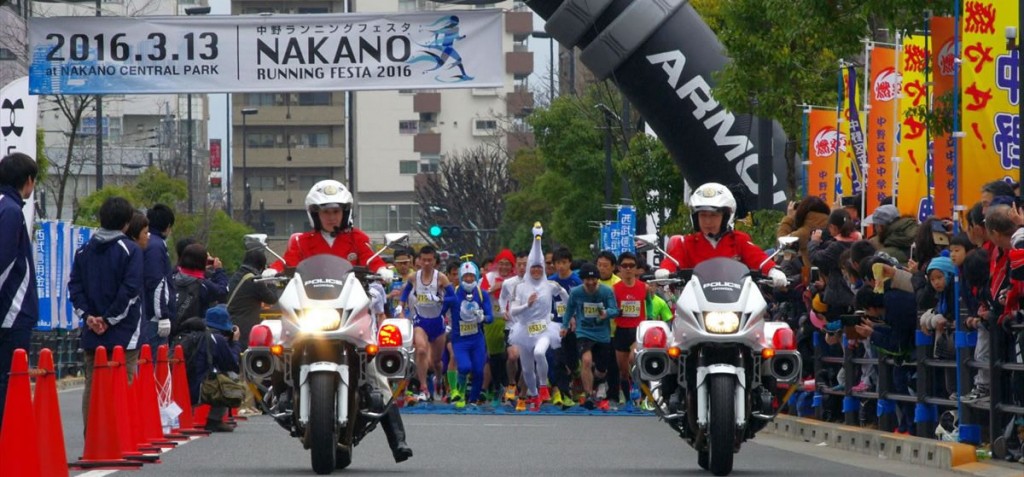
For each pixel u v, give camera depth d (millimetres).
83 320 26891
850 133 44250
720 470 23594
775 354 23734
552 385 49188
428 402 52688
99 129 113562
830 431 31984
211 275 37656
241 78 55188
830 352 34000
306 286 23281
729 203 24906
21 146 49062
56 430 20422
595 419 42531
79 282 26906
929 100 37375
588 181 118938
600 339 46625
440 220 184000
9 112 49031
